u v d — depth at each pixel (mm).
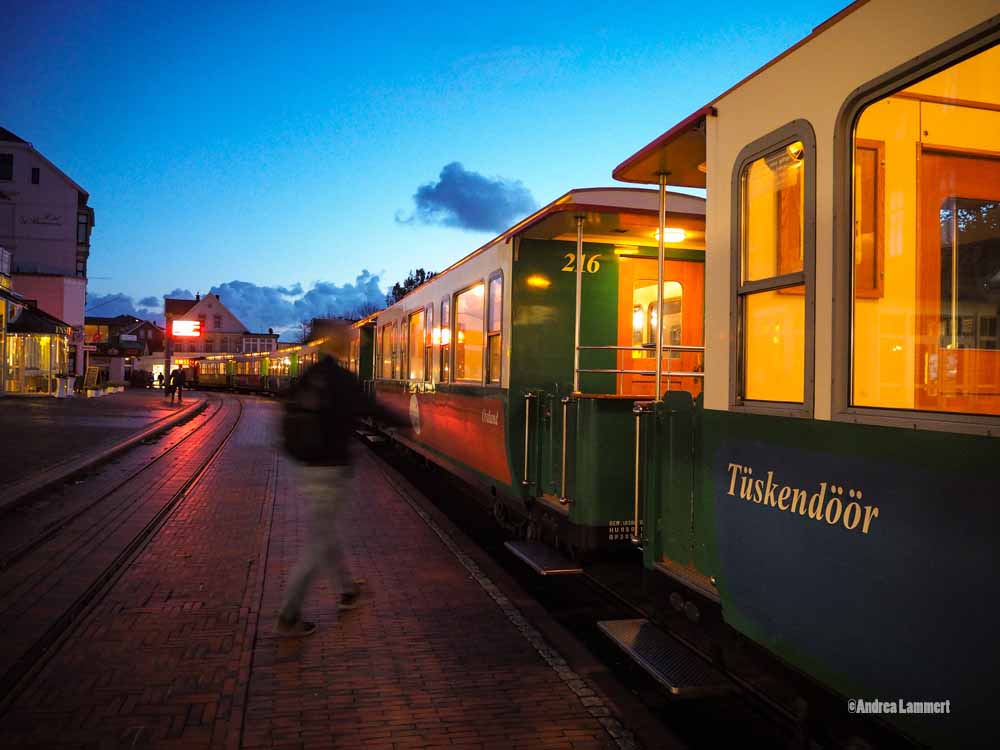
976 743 2135
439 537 7418
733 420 3439
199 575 5934
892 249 2707
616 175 4777
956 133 2512
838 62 2854
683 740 3723
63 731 3412
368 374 17016
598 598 6090
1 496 8227
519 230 6410
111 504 8719
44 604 5086
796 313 3102
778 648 3088
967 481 2186
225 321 88438
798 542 2959
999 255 2535
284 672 4168
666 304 6965
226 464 12539
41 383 29922
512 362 6613
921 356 2645
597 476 5535
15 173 41031
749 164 3414
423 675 4168
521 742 3459
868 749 2668
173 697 3779
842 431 2732
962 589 2193
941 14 2412
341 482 5059
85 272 43531
